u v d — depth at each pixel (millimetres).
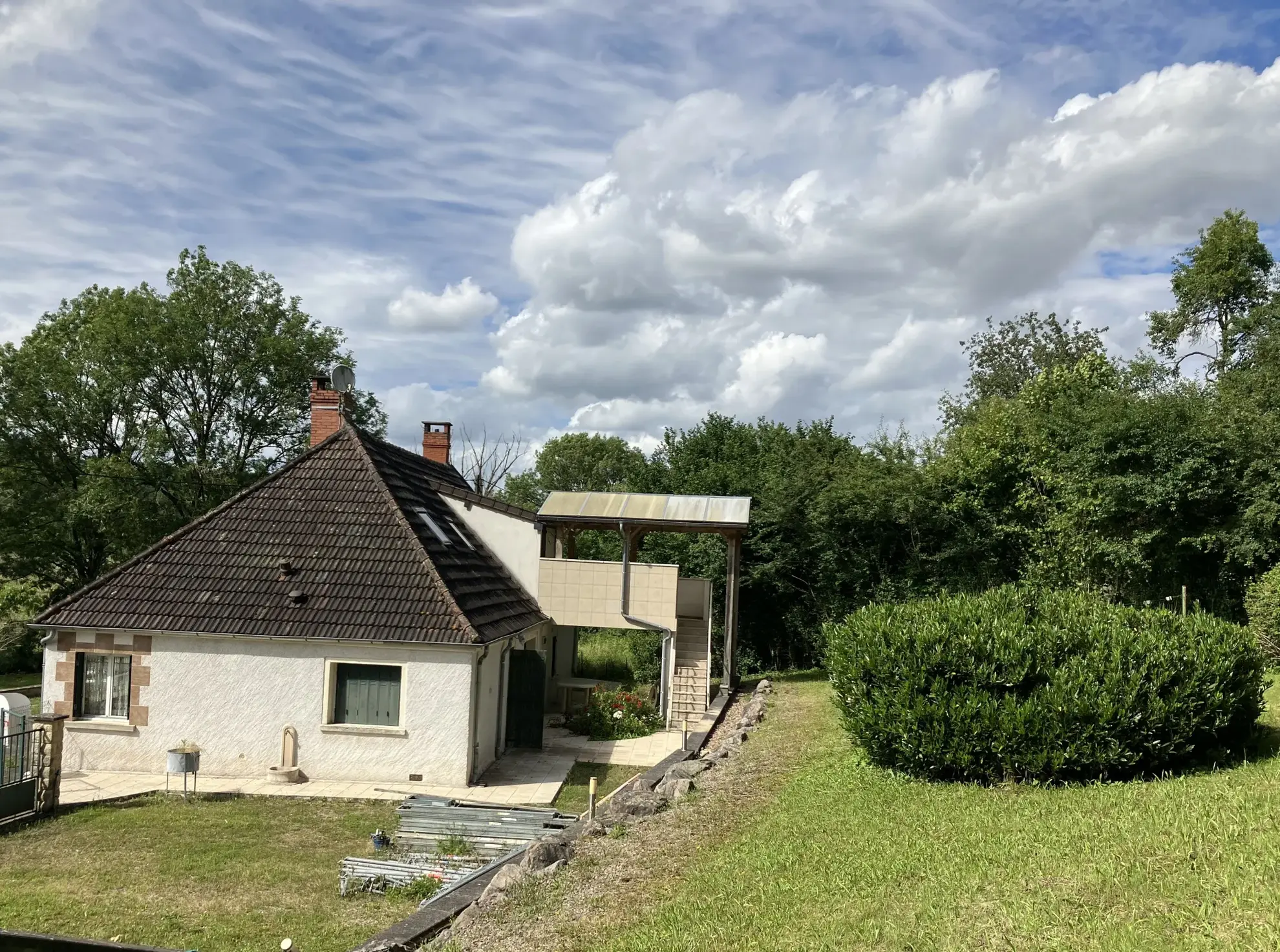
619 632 37250
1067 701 9086
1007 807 8531
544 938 6797
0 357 31500
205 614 15477
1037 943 5484
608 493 23484
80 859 11156
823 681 24891
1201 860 6266
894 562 27688
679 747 18281
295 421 37531
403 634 15016
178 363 33906
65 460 33688
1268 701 12297
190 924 9117
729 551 23719
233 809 13477
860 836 8305
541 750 17875
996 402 31438
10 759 12930
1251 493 18750
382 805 13758
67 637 15555
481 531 21812
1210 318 36812
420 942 7379
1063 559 22688
